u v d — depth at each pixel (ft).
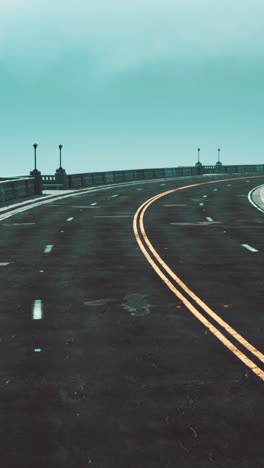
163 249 66.90
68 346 31.65
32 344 32.01
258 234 79.82
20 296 43.65
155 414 22.88
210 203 128.47
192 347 31.35
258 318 37.29
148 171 248.11
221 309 39.68
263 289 46.11
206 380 26.48
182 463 19.19
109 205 125.18
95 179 205.87
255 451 19.97
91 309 39.68
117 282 48.75
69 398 24.49
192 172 288.30
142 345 31.76
